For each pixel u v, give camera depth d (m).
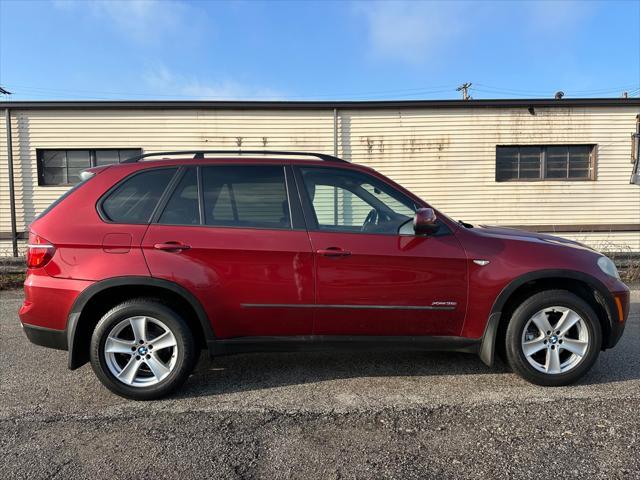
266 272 3.31
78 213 3.34
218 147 10.70
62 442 2.74
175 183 3.45
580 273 3.45
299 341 3.43
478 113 10.91
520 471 2.42
